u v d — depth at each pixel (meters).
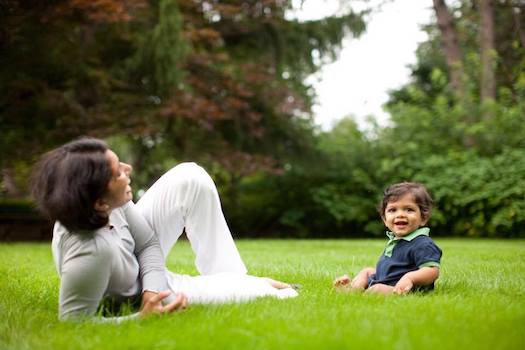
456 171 12.02
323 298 2.64
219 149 13.01
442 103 13.21
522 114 12.45
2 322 2.16
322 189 13.57
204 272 2.81
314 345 1.63
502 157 11.69
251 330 1.86
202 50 13.01
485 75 13.52
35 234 12.52
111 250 2.17
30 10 9.01
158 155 13.35
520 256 5.71
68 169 2.06
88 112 11.17
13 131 10.95
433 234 12.57
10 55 9.62
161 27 11.23
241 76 13.48
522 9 14.28
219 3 13.98
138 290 2.44
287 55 14.44
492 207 11.66
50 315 2.40
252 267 4.64
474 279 3.63
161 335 1.84
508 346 1.63
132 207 2.48
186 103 11.70
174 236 2.77
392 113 13.54
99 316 2.19
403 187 3.19
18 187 13.66
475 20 15.57
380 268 3.19
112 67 11.88
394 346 1.59
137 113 11.86
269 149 14.21
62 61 10.34
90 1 9.31
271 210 14.28
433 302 2.41
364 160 13.55
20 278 3.81
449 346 1.61
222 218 2.79
